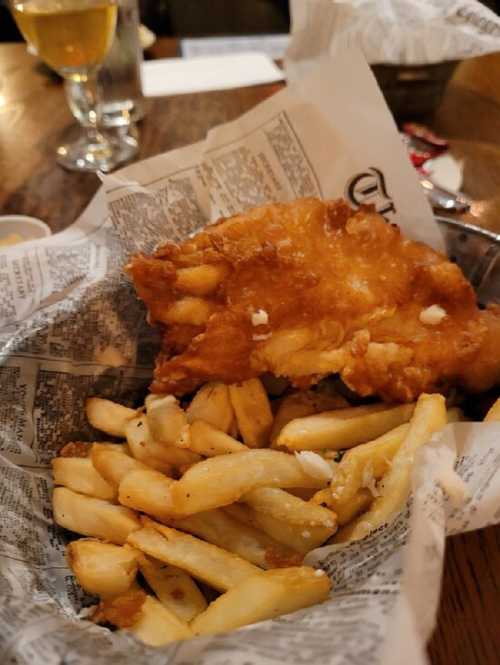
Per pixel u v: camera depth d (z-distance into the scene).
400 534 0.20
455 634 0.20
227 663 0.17
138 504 0.25
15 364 0.28
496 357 0.28
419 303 0.29
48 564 0.25
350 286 0.28
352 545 0.22
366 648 0.16
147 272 0.28
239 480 0.24
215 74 0.61
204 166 0.34
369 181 0.33
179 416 0.27
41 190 0.46
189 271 0.28
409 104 0.49
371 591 0.18
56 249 0.35
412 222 0.33
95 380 0.31
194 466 0.25
